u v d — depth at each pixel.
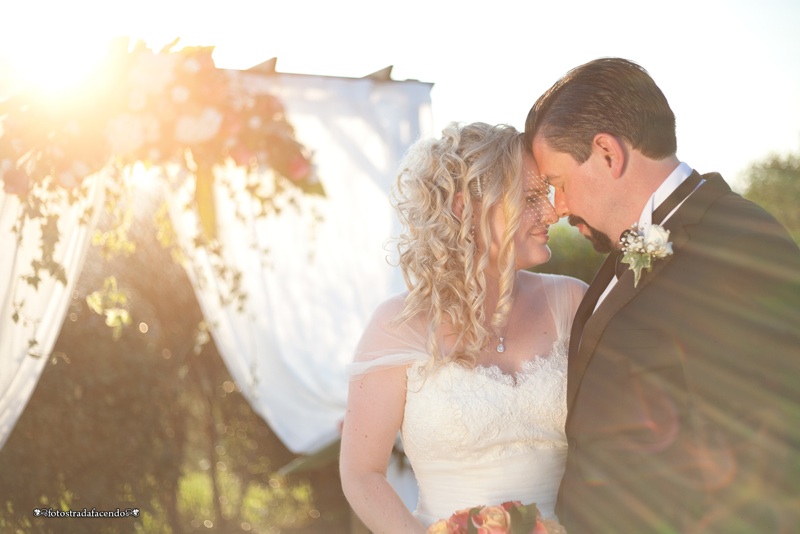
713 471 2.02
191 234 4.88
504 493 2.40
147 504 5.87
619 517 2.17
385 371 2.44
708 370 2.04
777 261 2.02
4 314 4.29
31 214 4.04
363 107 4.59
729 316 2.03
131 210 4.58
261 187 4.43
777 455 1.92
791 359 1.94
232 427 6.45
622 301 2.21
